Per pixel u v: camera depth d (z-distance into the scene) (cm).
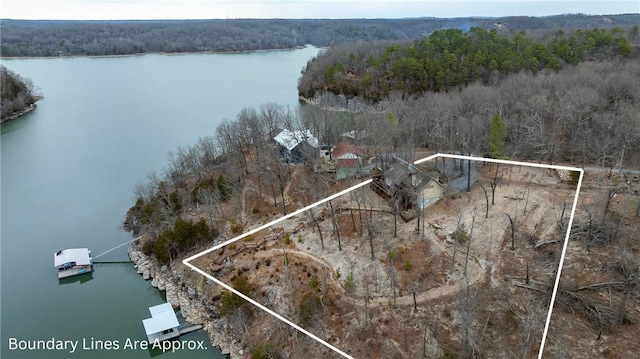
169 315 5166
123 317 5447
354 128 8825
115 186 8725
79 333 5203
